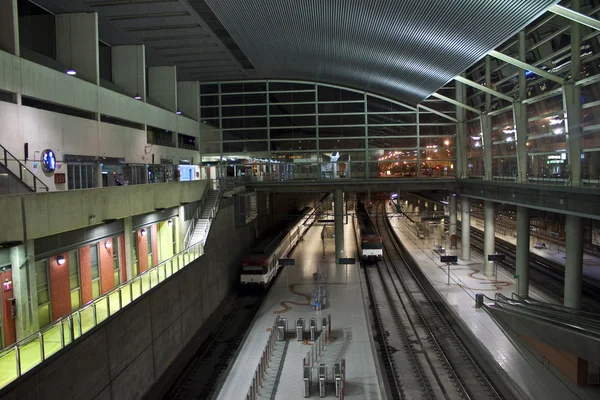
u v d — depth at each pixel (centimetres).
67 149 2231
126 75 3203
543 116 2492
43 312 1580
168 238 2708
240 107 4156
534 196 2389
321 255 4291
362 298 2839
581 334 1502
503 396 1625
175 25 2841
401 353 2053
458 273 3466
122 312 1555
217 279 2806
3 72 1819
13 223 1254
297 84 4112
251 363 1912
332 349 2031
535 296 2791
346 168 4088
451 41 2169
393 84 3478
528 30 2511
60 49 2564
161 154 3362
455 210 4422
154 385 1798
